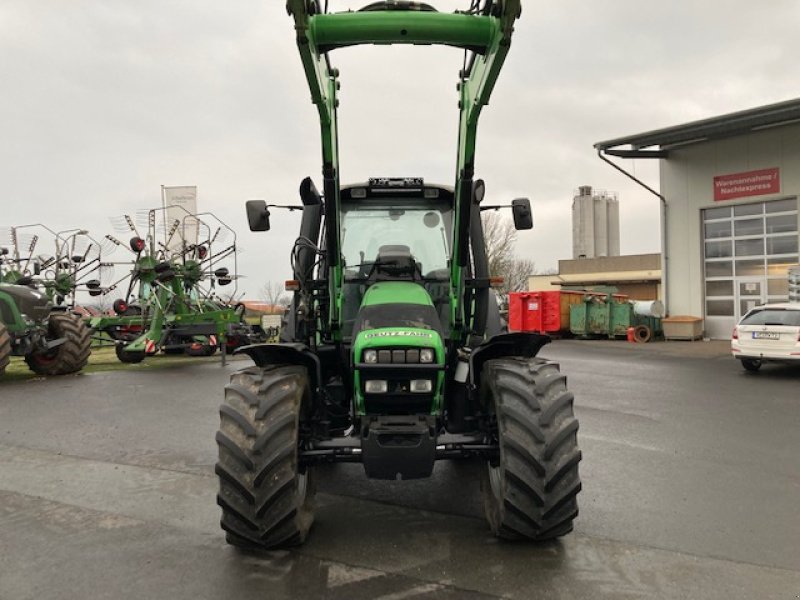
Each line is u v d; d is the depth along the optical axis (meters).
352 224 4.89
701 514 4.29
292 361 3.93
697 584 3.24
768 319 12.09
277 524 3.42
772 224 19.58
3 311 11.32
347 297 4.54
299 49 3.15
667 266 21.94
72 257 17.27
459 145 4.09
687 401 9.06
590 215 50.72
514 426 3.46
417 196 4.95
